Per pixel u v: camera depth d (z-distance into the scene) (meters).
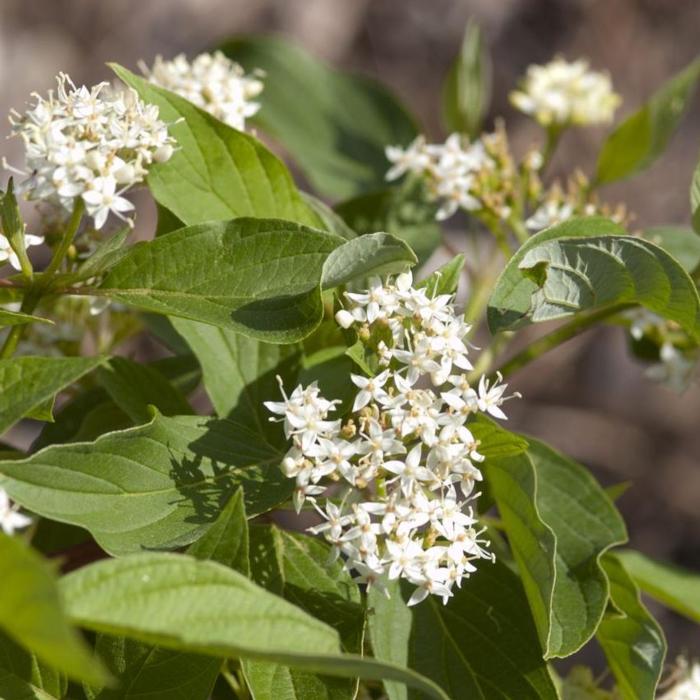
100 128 0.91
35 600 0.81
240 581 0.84
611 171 1.07
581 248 0.91
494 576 0.93
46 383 0.86
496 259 1.06
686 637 2.19
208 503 0.89
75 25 2.27
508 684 0.92
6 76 2.17
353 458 0.90
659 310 0.93
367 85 1.16
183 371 1.01
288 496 0.90
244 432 0.91
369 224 1.04
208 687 0.88
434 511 0.89
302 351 0.95
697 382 1.07
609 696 0.98
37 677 0.88
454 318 0.91
